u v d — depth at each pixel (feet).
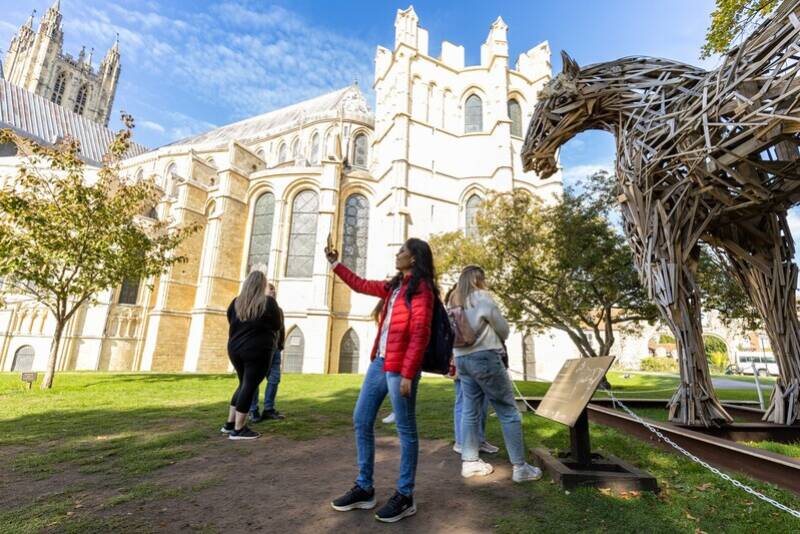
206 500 9.50
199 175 129.29
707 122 13.41
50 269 35.81
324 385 37.42
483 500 9.71
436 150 106.93
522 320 65.26
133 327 114.42
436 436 16.65
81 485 10.30
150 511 8.81
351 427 17.94
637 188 16.85
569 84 18.70
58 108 189.78
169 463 12.30
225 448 14.19
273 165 151.64
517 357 95.04
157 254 44.47
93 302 41.14
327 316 96.78
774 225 16.63
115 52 281.95
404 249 10.12
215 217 107.65
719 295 49.52
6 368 107.45
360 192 113.70
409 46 110.11
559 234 52.06
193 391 30.32
